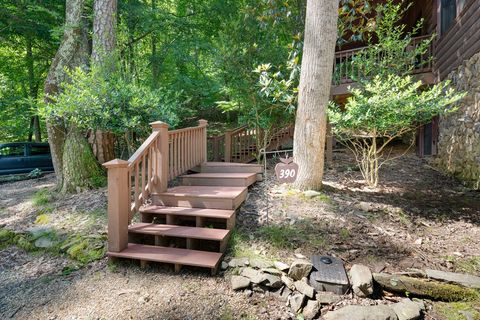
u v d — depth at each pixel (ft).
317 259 8.73
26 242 12.17
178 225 11.60
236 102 21.71
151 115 15.84
